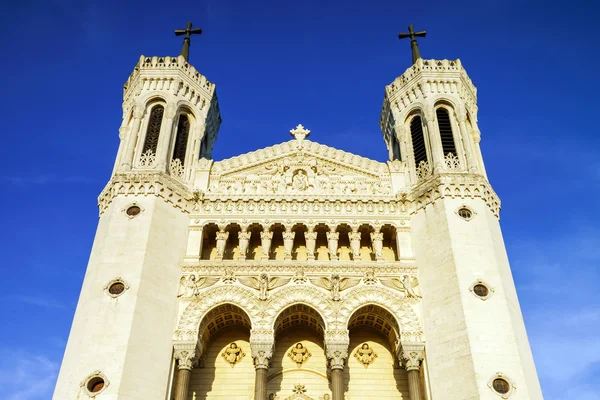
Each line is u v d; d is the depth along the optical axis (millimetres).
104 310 31625
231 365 35250
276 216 38344
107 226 35594
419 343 32844
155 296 33219
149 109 42875
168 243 35938
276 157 42344
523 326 33500
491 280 33281
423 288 34781
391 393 34062
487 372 29609
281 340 36344
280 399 34031
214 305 34125
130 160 39312
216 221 38250
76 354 30469
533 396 29766
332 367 32375
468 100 44938
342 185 40594
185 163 41250
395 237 38344
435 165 39031
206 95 45938
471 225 35750
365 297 34562
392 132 47031
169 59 44844
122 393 28844
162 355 31859
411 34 53031
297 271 35656
